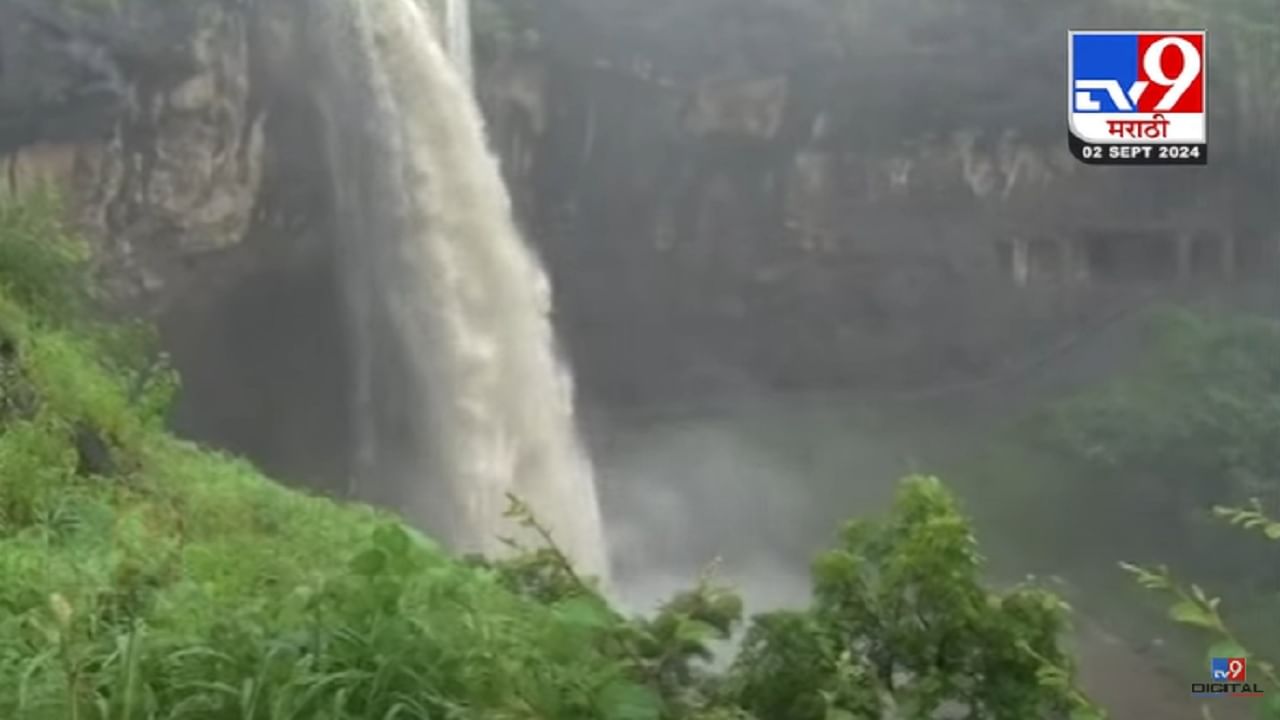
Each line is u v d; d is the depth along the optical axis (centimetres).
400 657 320
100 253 2189
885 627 364
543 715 320
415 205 2478
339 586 350
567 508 2555
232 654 329
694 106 2798
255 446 2492
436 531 2391
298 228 2472
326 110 2398
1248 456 2462
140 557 523
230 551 566
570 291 2870
